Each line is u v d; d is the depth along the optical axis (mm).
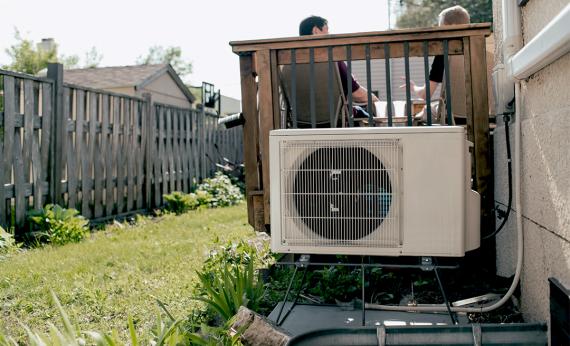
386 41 3412
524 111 3000
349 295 3496
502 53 3555
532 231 2793
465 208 2609
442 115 3852
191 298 2951
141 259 4652
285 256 3686
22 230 5977
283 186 2709
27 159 6082
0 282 3822
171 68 20312
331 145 2654
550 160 2457
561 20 2031
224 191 10094
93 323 3105
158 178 8906
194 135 10492
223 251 4328
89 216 7156
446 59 3369
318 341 2258
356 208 2662
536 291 2713
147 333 2750
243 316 2602
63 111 6629
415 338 2271
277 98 3602
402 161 2600
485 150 3318
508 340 2287
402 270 3840
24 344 2783
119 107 7828
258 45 3598
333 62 3686
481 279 3783
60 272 4168
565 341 2061
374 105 4461
